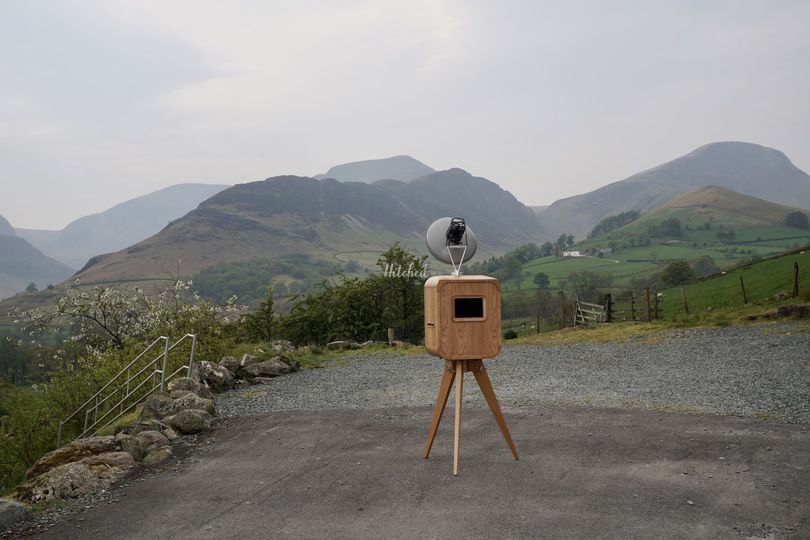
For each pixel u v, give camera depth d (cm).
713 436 582
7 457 1204
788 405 730
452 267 554
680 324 2047
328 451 624
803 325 1645
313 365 1642
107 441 693
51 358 2028
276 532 418
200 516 464
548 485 473
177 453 673
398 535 397
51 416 1258
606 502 430
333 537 401
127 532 444
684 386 930
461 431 670
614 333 2070
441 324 516
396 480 511
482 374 541
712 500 421
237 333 2395
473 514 424
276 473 561
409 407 863
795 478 453
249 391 1176
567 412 742
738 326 1831
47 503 536
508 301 8619
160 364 1214
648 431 618
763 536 362
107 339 2239
